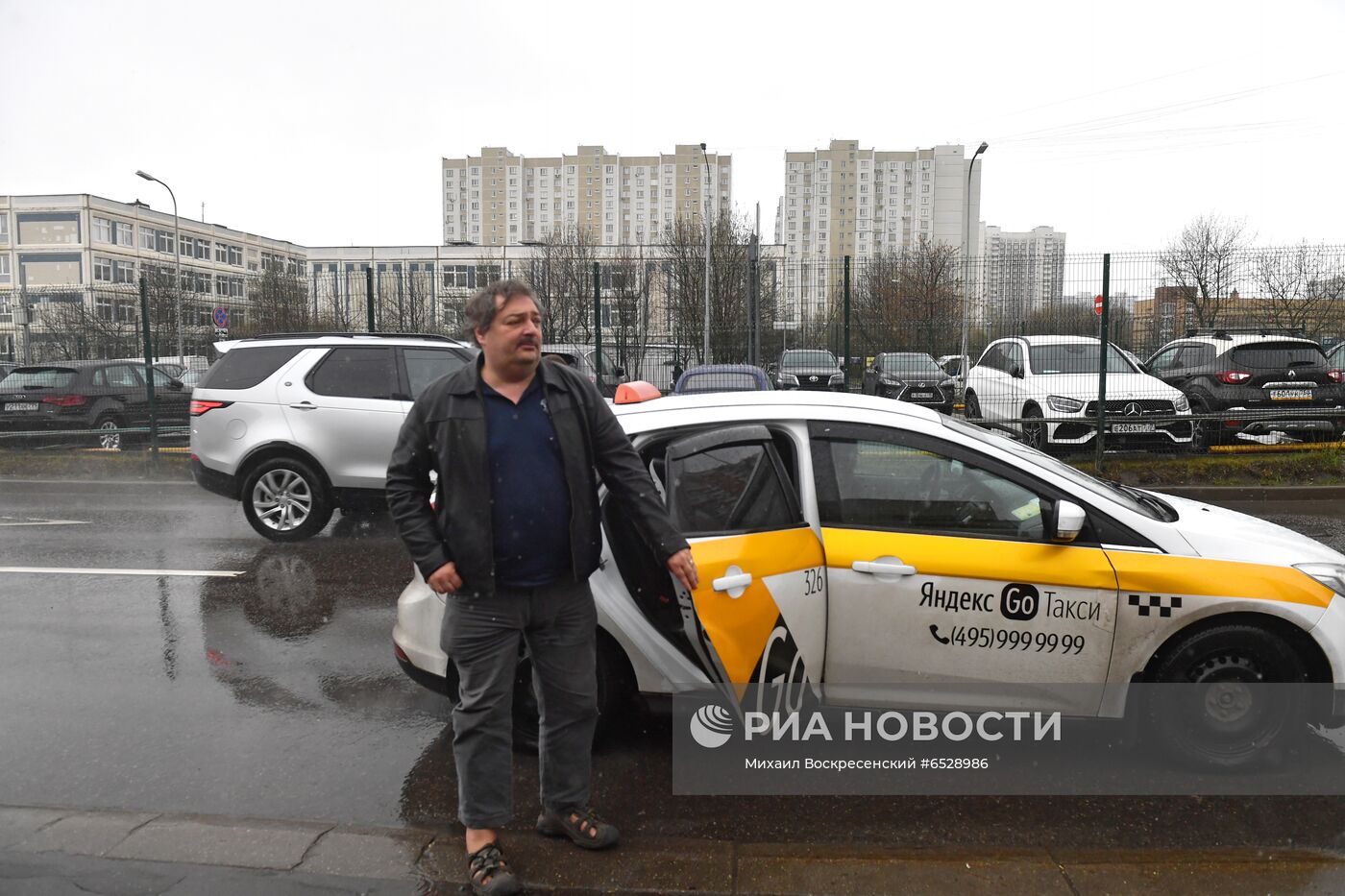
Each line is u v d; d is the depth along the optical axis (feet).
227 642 18.15
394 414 27.22
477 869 9.50
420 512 9.38
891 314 47.47
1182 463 37.19
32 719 14.42
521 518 9.26
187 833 10.61
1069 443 38.52
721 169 405.39
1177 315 42.27
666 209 407.64
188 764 12.83
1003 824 11.03
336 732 13.94
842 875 9.75
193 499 36.52
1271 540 12.57
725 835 10.87
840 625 12.19
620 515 12.39
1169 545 12.12
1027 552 12.12
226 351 28.19
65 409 45.68
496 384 9.34
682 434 12.77
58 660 17.16
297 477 27.27
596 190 406.82
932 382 48.75
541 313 9.22
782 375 59.52
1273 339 39.60
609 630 12.44
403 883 9.68
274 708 14.89
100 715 14.57
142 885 9.59
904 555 12.14
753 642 11.82
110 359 48.29
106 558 25.48
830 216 394.73
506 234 412.77
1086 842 10.62
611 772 12.40
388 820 11.31
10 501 35.99
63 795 11.93
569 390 9.51
